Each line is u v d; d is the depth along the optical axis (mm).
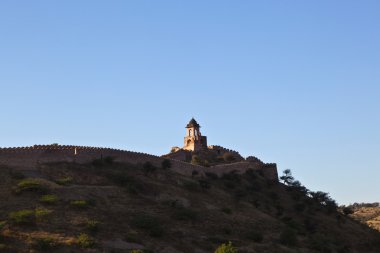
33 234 77875
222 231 98000
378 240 130375
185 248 85062
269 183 146000
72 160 111375
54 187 96125
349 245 121562
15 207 85812
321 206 144500
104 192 100312
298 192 147875
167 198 106062
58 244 75875
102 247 77688
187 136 166875
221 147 167125
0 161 101875
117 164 117250
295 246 102750
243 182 139750
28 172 101562
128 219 90812
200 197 114188
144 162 122812
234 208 114562
